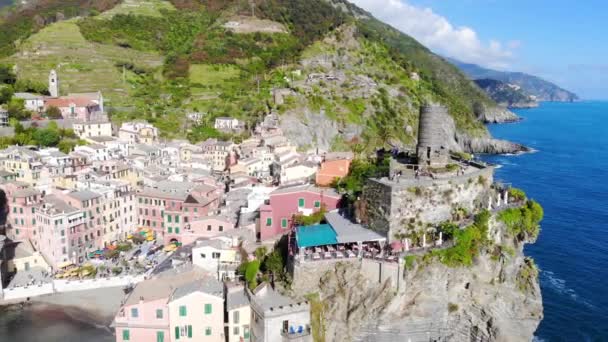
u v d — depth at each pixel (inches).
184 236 4345.5
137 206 5305.1
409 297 2994.6
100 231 4874.5
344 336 2942.9
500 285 3309.5
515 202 3609.7
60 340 3412.9
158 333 3061.0
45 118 7431.1
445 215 3213.6
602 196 7322.8
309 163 5132.9
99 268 4377.5
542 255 5093.5
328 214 3521.2
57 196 4830.2
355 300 2960.1
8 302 3954.2
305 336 2817.4
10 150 5551.2
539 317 3403.1
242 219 4227.4
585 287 4416.8
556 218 6254.9
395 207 3065.9
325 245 3161.9
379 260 2957.7
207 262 3656.5
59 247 4426.7
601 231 5777.6
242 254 3565.5
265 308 2810.0
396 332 3002.0
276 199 3671.3
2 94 7504.9
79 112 7864.2
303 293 2979.8
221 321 3068.4
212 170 7263.8
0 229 4672.7
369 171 3708.2
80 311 3809.1
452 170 3398.1
